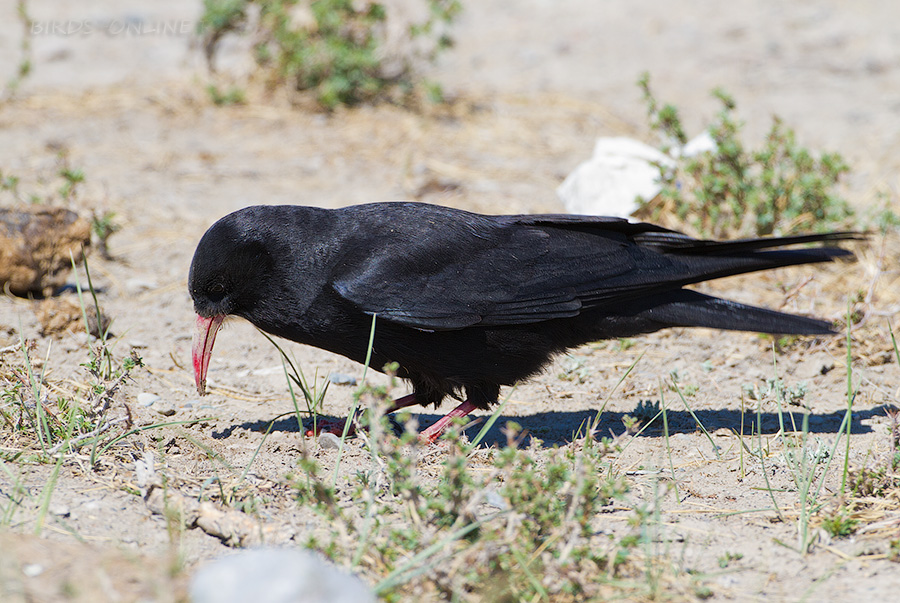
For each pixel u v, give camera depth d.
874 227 15.02
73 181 15.06
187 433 9.75
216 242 9.75
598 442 9.76
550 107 23.19
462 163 19.52
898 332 12.32
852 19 30.47
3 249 12.85
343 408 10.88
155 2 33.12
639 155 16.17
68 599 5.91
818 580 7.06
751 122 22.17
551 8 32.72
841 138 20.94
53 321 11.93
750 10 31.81
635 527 7.34
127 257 15.09
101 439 9.04
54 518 7.41
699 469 9.17
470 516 6.97
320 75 22.61
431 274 9.74
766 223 14.67
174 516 7.53
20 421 9.02
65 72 25.36
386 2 29.58
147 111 22.03
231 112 21.95
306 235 9.80
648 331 10.26
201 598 5.77
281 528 7.48
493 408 10.75
